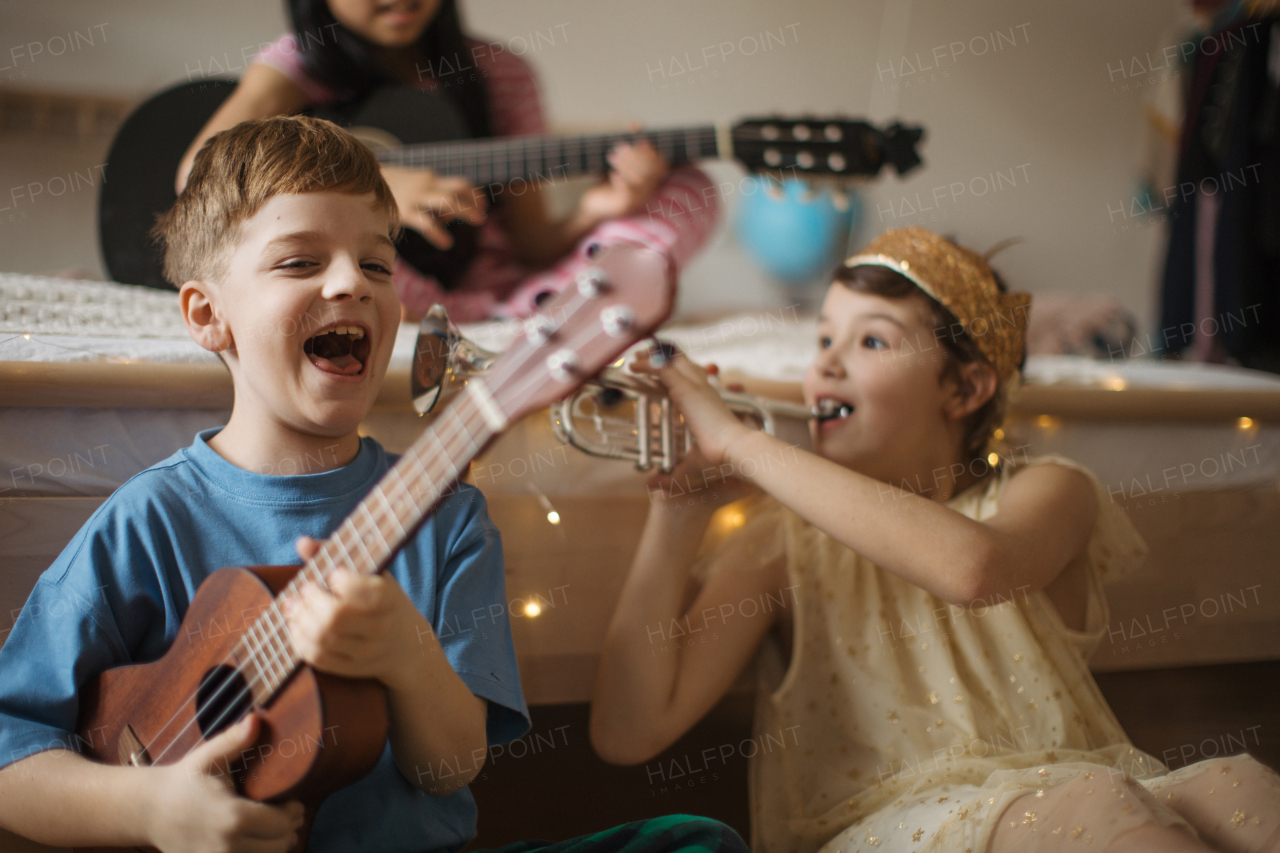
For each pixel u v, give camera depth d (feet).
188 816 1.60
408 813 1.94
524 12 8.34
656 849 1.97
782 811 2.72
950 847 2.07
